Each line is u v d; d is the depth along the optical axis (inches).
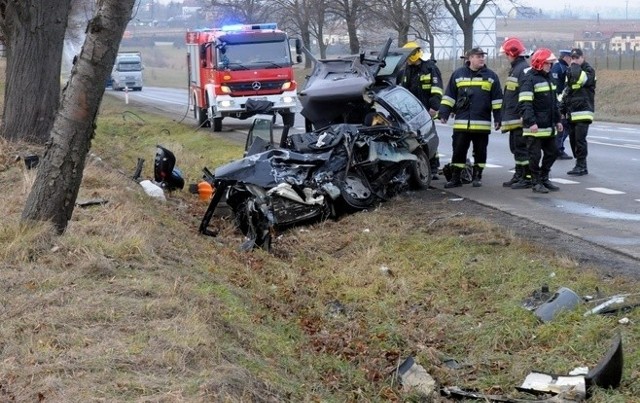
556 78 588.7
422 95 543.5
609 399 196.2
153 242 310.5
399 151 450.9
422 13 1592.0
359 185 430.0
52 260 267.7
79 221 325.1
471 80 481.7
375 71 496.1
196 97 1023.6
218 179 386.9
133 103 1508.4
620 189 471.2
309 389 210.2
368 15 1622.8
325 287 313.3
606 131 881.5
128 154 678.5
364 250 351.3
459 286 298.0
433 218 400.5
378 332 261.7
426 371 231.0
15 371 182.4
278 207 394.0
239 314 247.9
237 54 898.7
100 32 284.2
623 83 1408.7
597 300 256.5
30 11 520.7
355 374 231.1
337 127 435.2
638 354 214.7
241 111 898.7
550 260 307.1
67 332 206.4
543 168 467.2
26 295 234.2
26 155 464.1
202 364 191.3
